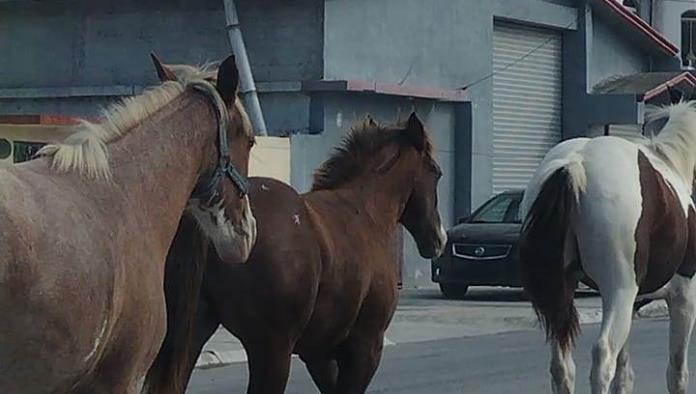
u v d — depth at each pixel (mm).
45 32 24234
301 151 20703
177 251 6805
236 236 6016
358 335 8016
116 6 23469
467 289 22328
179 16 22906
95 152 5086
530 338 16562
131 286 4984
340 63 21875
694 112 9742
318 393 11836
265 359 7387
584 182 8633
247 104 20688
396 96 22844
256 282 7289
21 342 4387
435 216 8945
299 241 7418
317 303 7562
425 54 23719
